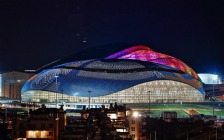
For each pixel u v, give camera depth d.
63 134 179.12
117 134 181.75
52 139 179.12
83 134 177.50
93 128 189.38
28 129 179.75
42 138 176.75
